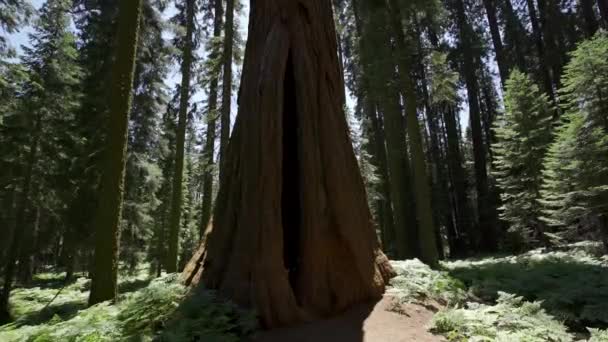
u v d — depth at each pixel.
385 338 4.90
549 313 6.24
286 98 7.01
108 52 14.31
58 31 16.59
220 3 17.47
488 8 26.12
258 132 5.98
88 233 13.48
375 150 23.95
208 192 15.23
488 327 5.11
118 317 5.57
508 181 16.66
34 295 14.78
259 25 7.09
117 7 14.28
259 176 5.80
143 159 14.97
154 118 15.84
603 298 6.40
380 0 14.33
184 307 5.17
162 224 21.12
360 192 7.02
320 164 6.19
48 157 16.88
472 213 25.69
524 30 25.52
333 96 6.99
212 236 6.67
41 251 18.89
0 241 16.45
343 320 5.44
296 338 4.84
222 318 4.82
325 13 7.45
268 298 5.25
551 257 11.35
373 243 7.14
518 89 16.80
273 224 5.59
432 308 6.18
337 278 5.96
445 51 25.61
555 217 13.51
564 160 12.30
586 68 11.92
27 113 15.70
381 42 14.18
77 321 5.66
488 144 28.17
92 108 14.83
